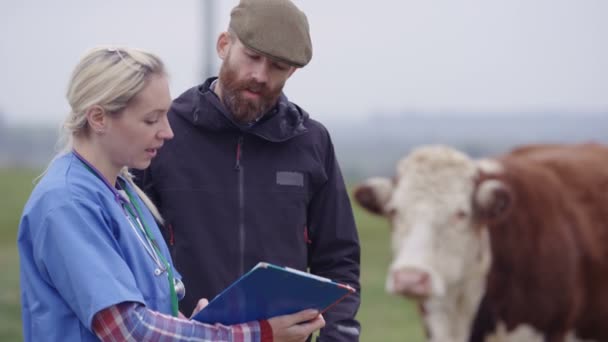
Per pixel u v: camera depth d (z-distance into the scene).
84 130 2.93
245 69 3.41
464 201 6.48
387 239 19.16
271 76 3.42
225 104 3.55
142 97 2.87
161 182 3.59
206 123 3.56
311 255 3.78
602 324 7.16
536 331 6.80
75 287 2.71
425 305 6.76
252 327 2.95
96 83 2.86
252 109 3.48
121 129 2.89
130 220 3.01
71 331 2.80
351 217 3.79
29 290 2.85
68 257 2.73
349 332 3.57
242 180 3.58
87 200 2.81
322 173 3.71
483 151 42.38
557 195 7.02
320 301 2.99
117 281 2.74
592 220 7.21
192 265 3.52
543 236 6.73
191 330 2.85
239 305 2.91
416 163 6.75
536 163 7.41
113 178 2.99
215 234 3.54
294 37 3.38
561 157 7.70
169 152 3.60
